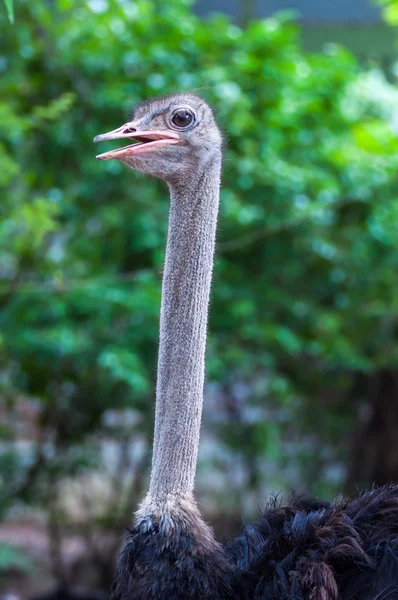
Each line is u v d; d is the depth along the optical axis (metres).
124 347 9.84
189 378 4.76
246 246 10.80
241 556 5.21
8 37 10.45
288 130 10.84
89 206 10.58
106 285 9.88
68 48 10.65
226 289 10.44
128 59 10.38
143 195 10.43
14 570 12.73
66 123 10.30
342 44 15.88
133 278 9.87
